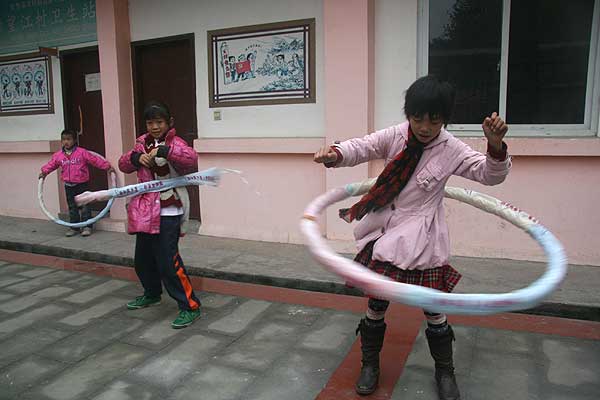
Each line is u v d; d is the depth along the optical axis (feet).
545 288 6.00
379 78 16.10
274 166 17.80
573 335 10.85
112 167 19.88
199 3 18.65
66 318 12.52
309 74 17.10
